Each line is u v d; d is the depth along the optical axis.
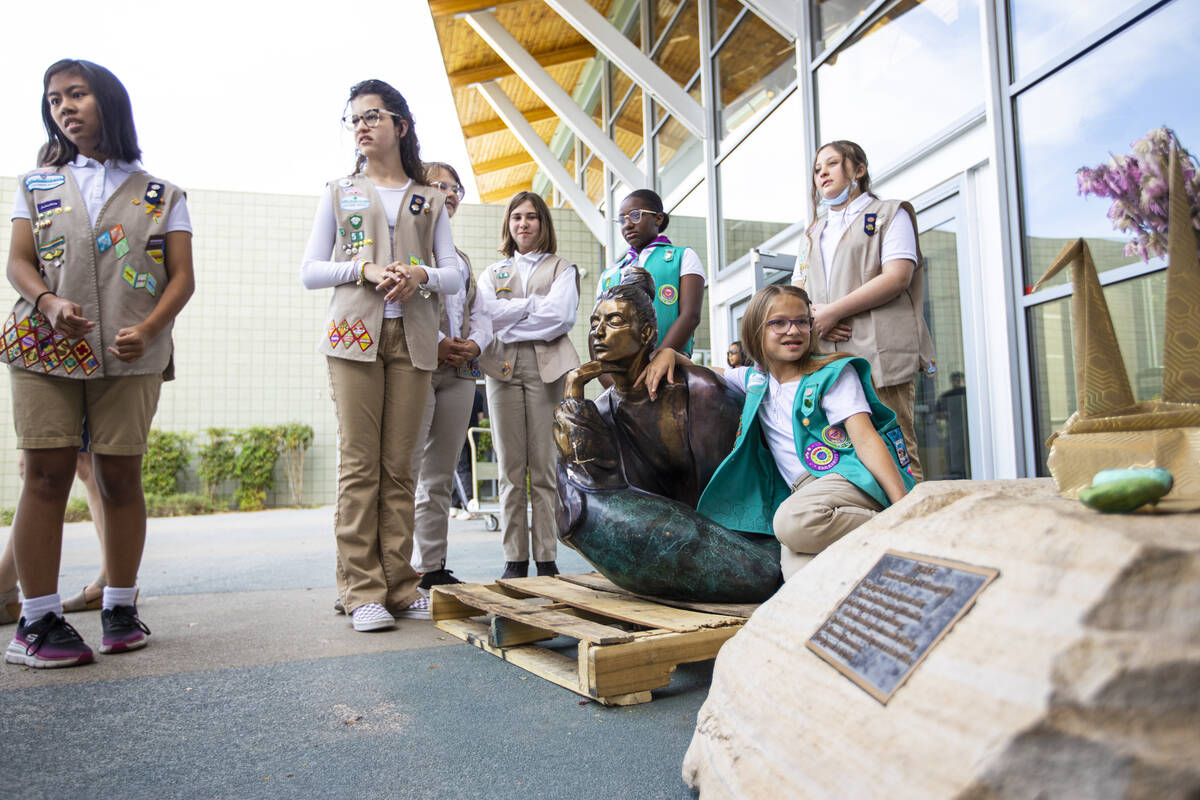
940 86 4.26
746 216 6.79
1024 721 0.72
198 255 13.19
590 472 2.18
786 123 6.03
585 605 2.18
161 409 12.95
